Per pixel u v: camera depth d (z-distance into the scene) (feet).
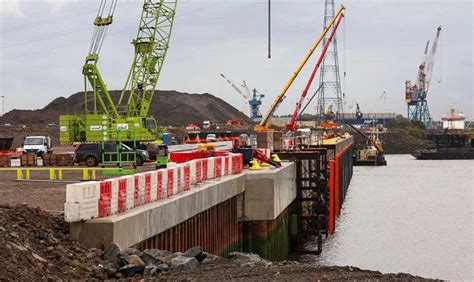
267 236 124.67
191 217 90.68
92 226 66.13
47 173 159.53
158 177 83.82
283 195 137.59
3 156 186.91
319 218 161.38
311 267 72.13
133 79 315.58
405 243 170.60
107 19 288.92
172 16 316.60
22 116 617.62
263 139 185.47
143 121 235.20
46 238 63.26
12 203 90.68
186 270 65.21
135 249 68.08
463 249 161.58
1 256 54.39
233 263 71.10
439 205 264.11
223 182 106.93
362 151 617.21
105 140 235.40
